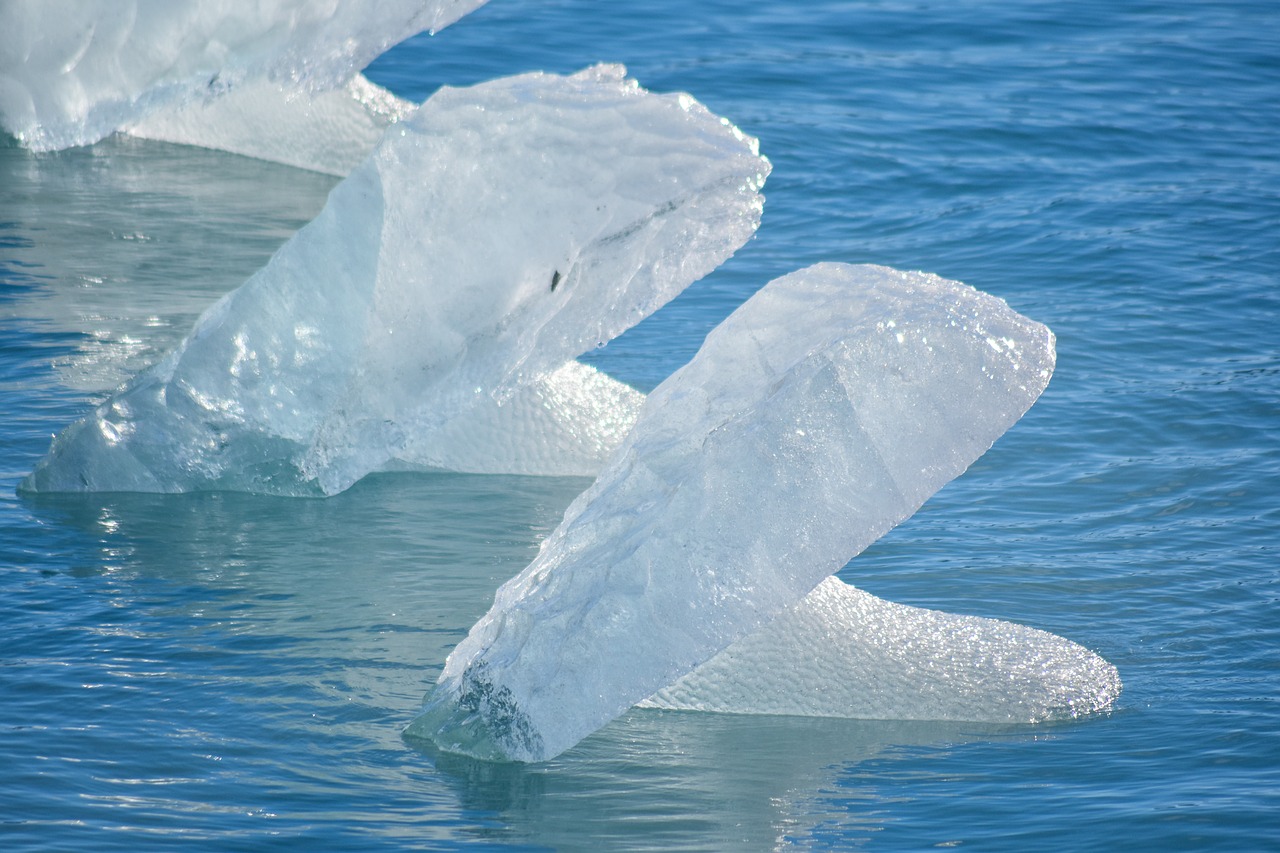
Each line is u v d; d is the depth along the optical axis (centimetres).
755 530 1914
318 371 2694
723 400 2064
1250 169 5016
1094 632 2202
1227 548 2498
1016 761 1853
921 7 7281
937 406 1942
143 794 1681
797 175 4872
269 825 1634
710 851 1619
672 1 7231
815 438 1938
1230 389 3228
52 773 1709
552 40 6450
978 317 1994
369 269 2656
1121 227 4394
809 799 1752
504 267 2639
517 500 2770
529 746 1842
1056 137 5325
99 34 4678
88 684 1942
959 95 5828
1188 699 1997
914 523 2627
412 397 2697
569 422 2950
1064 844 1631
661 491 1994
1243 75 6216
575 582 1942
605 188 2625
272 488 2741
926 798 1755
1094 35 6844
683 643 1881
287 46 4269
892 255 4162
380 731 1873
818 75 6050
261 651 2077
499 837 1639
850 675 2030
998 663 2055
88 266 3844
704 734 1947
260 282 2688
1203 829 1652
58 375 3117
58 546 2428
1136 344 3512
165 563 2383
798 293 2156
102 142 5156
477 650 1941
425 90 5703
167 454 2720
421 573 2394
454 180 2644
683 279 2684
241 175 4869
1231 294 3859
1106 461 2886
